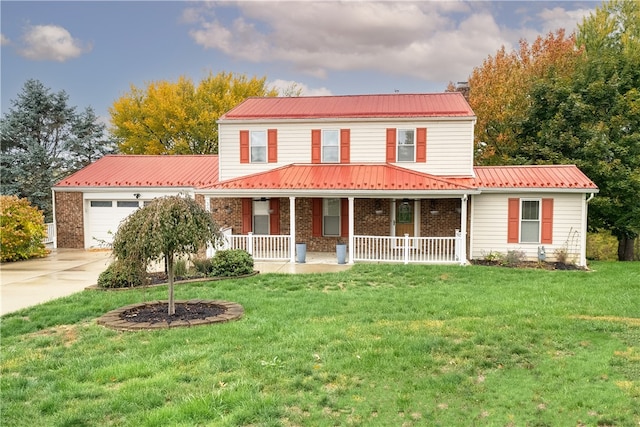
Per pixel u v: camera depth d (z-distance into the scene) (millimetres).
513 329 7504
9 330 7914
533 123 23219
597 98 21719
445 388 5312
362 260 16000
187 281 12094
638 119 21312
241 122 18438
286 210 18594
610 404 4883
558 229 16234
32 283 12383
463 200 15203
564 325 7723
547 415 4699
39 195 26969
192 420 4527
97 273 14055
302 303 9547
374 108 18875
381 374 5711
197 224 8562
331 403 4941
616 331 7418
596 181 21203
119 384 5500
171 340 7059
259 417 4609
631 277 12734
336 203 18297
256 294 10539
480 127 26172
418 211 17797
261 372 5723
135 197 20453
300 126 18281
